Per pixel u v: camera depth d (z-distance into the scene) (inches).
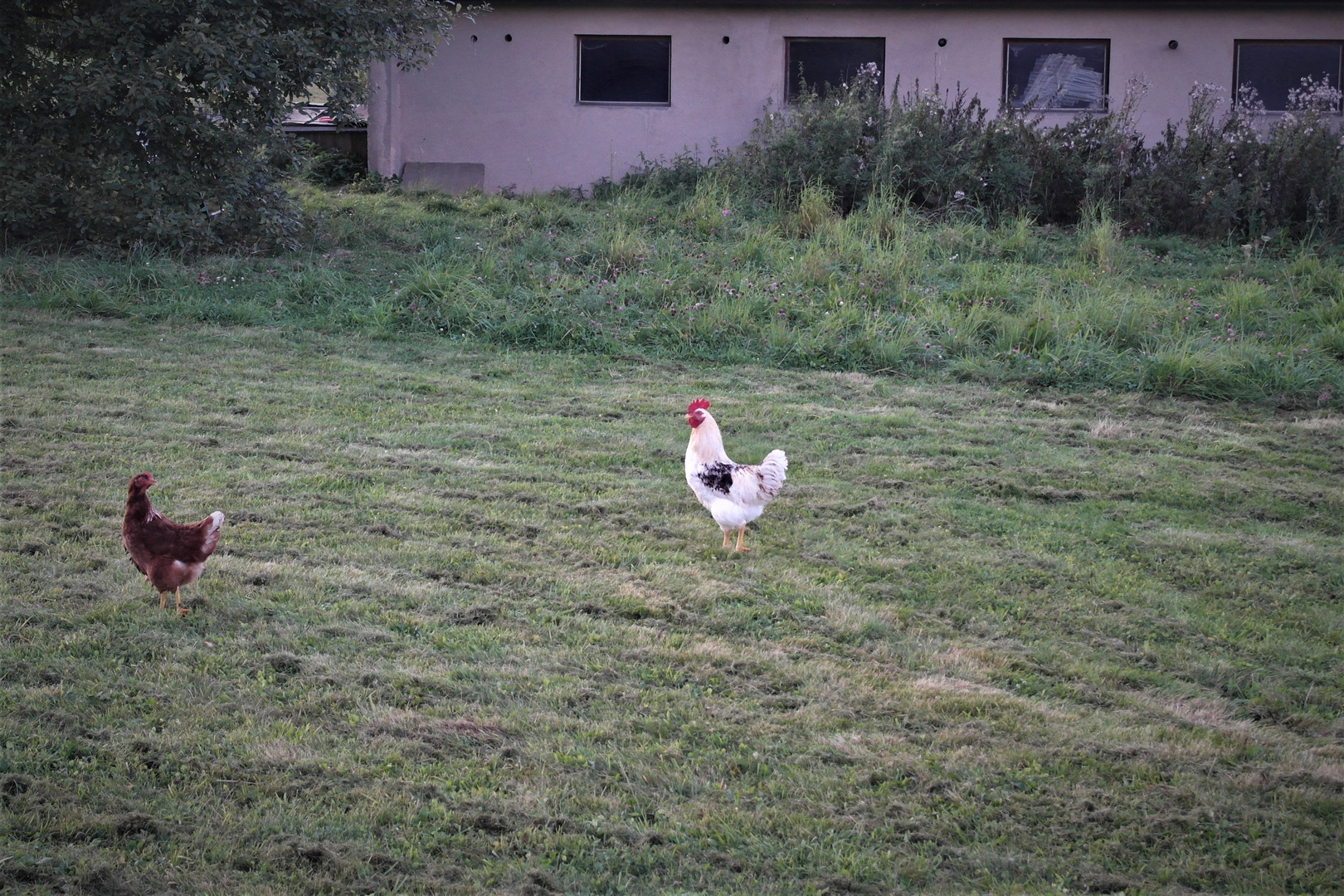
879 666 215.8
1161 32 733.9
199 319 457.7
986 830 167.3
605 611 231.8
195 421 336.8
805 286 516.4
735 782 176.2
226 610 220.5
